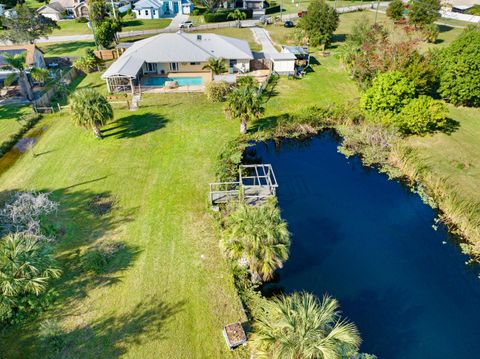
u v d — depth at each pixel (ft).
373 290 61.67
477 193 82.17
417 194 86.07
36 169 90.53
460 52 115.14
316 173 94.58
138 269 62.18
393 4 233.96
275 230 55.88
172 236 69.41
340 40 214.07
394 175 92.32
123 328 52.65
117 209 76.54
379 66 128.47
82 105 95.40
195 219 73.82
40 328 51.67
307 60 169.58
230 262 62.80
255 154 102.78
